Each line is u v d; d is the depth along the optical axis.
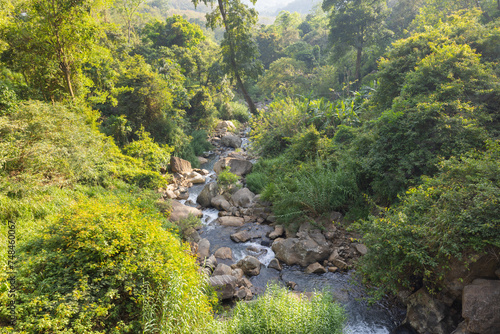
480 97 8.86
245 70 28.06
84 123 11.80
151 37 37.84
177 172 15.83
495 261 4.84
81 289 4.04
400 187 8.20
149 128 17.81
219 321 4.74
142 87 17.11
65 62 12.61
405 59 12.23
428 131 8.20
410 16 34.56
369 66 35.19
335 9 33.53
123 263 4.44
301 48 50.34
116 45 24.33
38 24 11.56
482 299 4.56
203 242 8.73
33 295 3.78
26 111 8.59
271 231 9.74
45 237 4.69
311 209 9.75
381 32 30.64
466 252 5.00
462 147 7.35
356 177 9.71
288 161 12.78
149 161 13.92
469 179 5.59
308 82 38.75
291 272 7.62
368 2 31.27
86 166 9.27
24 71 12.26
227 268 7.26
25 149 7.41
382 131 9.07
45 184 7.51
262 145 17.08
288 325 4.38
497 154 5.92
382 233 5.88
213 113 26.56
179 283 4.36
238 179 14.43
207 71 30.64
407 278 5.79
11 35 11.20
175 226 8.74
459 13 18.91
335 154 11.62
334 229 8.84
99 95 15.39
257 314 4.61
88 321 3.69
